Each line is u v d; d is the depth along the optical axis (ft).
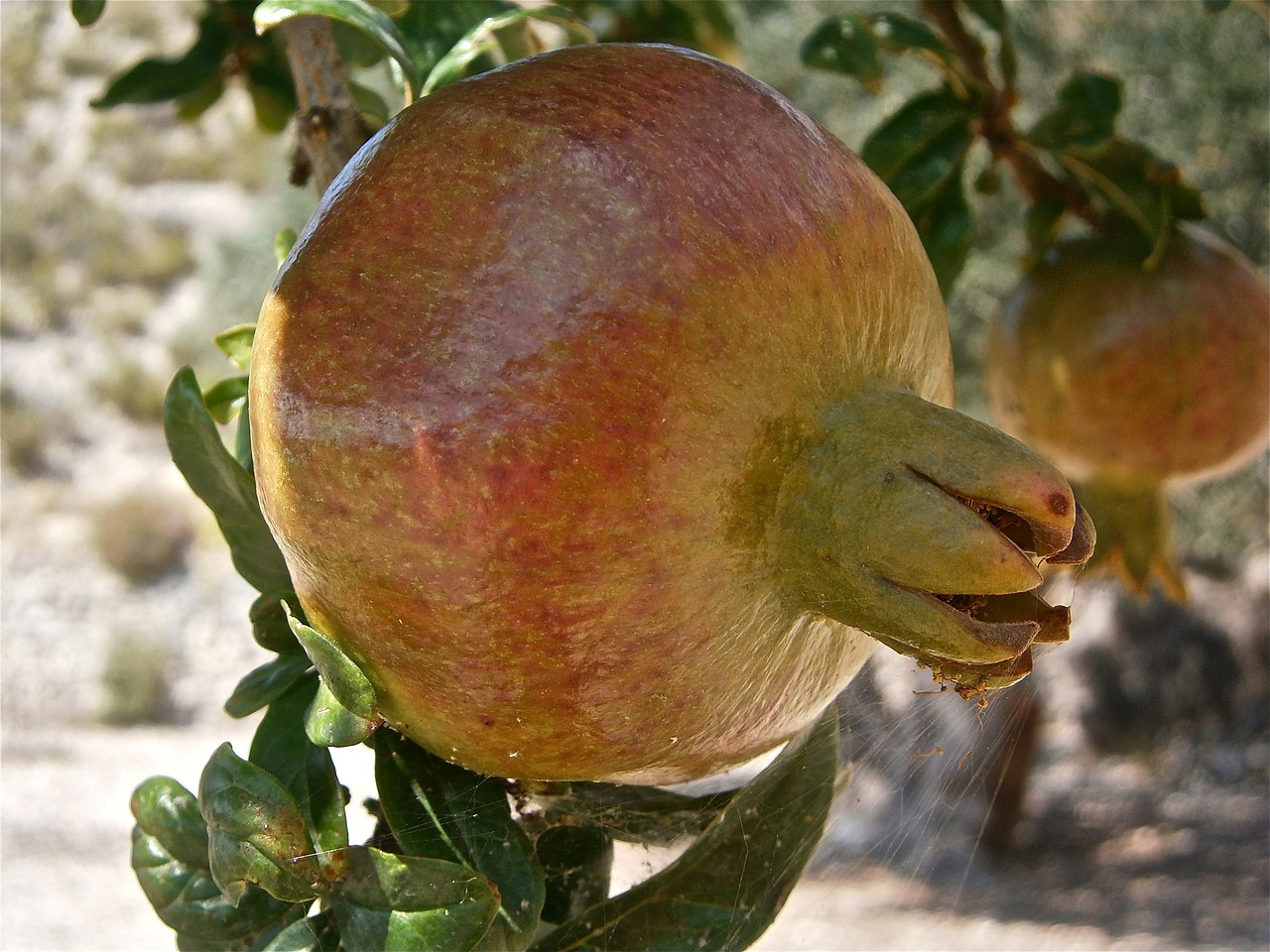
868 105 6.63
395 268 1.14
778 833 1.25
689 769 1.22
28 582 14.40
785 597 1.20
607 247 1.13
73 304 18.84
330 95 1.33
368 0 1.44
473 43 1.34
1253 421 1.61
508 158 1.15
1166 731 9.12
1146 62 6.64
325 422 1.14
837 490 1.18
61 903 7.90
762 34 6.67
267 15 1.26
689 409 1.14
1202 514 7.68
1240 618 9.07
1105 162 1.60
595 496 1.13
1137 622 9.39
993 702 1.44
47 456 16.90
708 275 1.14
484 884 1.16
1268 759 8.67
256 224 13.44
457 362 1.13
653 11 1.71
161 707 12.97
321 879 1.17
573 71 1.18
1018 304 1.64
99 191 19.83
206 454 1.26
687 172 1.15
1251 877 7.32
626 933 1.24
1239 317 1.59
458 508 1.12
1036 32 6.68
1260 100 6.52
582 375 1.12
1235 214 6.58
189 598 14.20
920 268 1.25
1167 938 6.49
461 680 1.15
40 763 10.99
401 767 1.22
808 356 1.18
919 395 1.26
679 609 1.15
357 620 1.16
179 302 18.67
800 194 1.18
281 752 1.22
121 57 21.09
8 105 20.75
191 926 1.24
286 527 1.16
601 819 1.29
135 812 1.26
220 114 19.81
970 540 1.16
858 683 1.44
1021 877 7.52
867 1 6.47
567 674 1.15
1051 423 1.63
